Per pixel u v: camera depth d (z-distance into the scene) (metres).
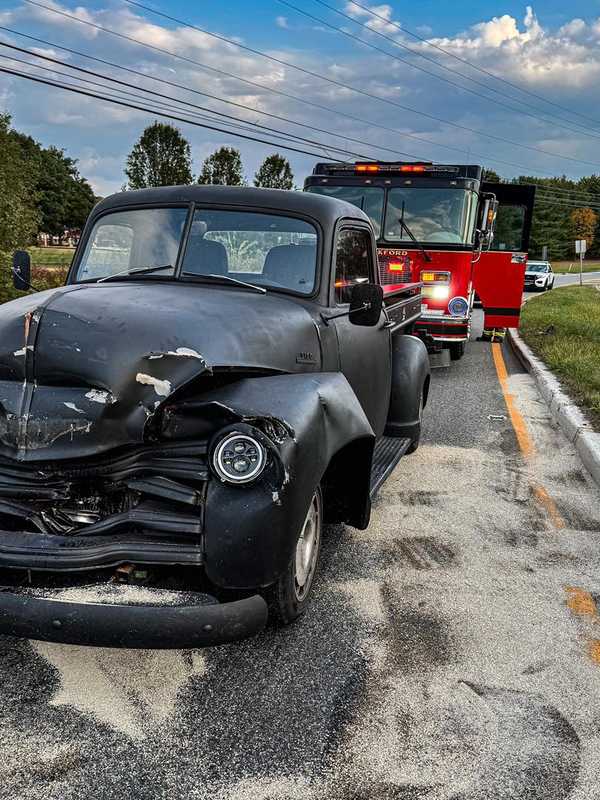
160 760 2.74
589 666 3.46
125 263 4.36
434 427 8.09
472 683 3.29
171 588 3.10
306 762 2.76
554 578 4.38
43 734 2.86
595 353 12.55
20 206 18.62
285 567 3.05
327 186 11.83
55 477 3.08
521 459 6.92
